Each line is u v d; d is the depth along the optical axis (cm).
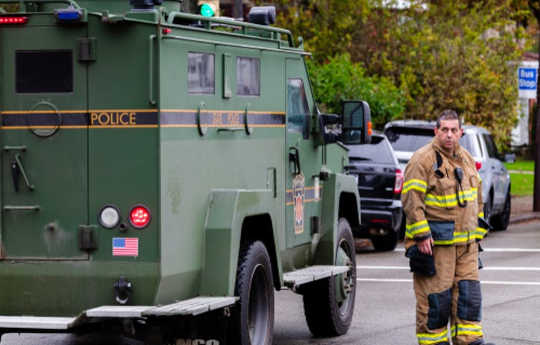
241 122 1577
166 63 1347
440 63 5031
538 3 5403
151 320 1386
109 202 1348
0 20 1366
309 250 1909
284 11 5353
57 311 1375
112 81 1344
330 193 1962
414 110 5003
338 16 5081
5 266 1381
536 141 4928
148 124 1334
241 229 1564
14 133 1374
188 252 1404
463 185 1556
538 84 5016
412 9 5112
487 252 3428
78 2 1467
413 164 1556
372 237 3512
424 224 1534
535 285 2631
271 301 1599
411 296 2475
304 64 1884
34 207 1370
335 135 1991
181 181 1384
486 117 5222
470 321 1571
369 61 5116
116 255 1347
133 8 1356
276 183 1723
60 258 1366
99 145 1351
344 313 2011
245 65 1595
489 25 5256
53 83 1362
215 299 1408
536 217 4778
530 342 1881
